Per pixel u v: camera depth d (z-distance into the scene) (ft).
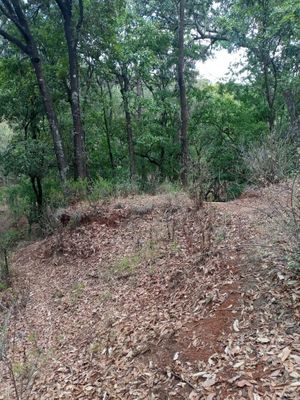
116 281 21.93
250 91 55.01
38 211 48.98
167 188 37.11
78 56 49.88
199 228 22.56
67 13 41.65
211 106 54.90
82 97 54.65
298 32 41.19
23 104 51.44
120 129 61.16
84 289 23.25
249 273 15.08
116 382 12.93
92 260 27.45
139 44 51.03
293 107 43.50
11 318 22.38
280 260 14.78
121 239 28.25
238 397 9.72
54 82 49.62
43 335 19.26
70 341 17.60
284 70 48.34
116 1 47.57
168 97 56.18
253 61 51.98
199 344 12.55
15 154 48.26
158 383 11.80
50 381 14.73
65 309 21.62
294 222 13.21
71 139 52.29
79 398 12.98
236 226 20.44
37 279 28.50
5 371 16.44
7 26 47.26
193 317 14.23
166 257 21.27
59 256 30.86
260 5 44.73
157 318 15.55
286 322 11.73
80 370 14.71
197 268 17.58
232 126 53.78
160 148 59.26
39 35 47.44
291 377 9.64
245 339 11.75
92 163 60.18
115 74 55.36
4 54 49.44
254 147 34.68
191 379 11.23
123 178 50.29
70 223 32.89
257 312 12.71
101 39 48.08
